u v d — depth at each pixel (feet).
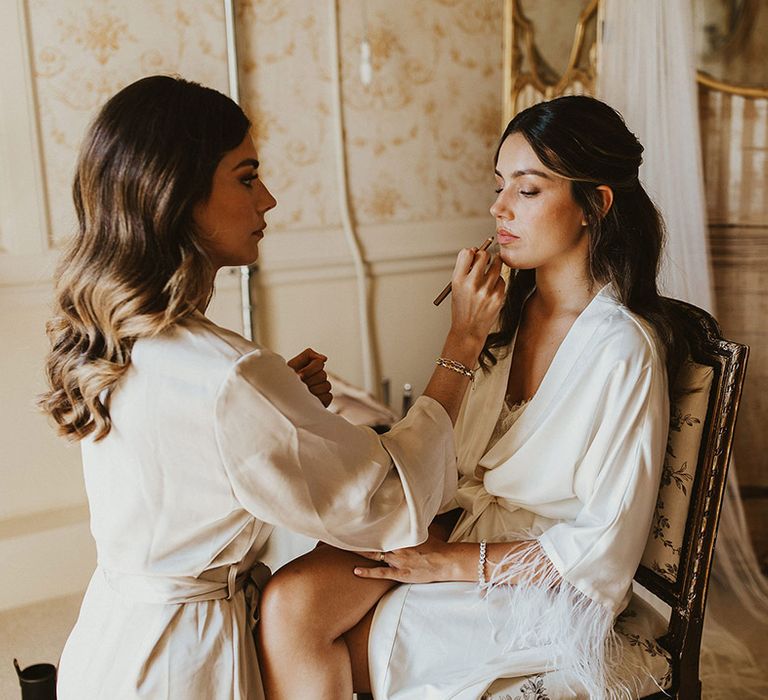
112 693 3.57
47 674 5.32
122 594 3.72
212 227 3.57
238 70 8.32
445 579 4.15
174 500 3.51
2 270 7.66
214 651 3.61
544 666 3.95
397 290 9.61
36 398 3.79
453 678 3.86
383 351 9.64
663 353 4.23
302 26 8.64
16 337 7.79
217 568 3.76
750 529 8.65
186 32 8.11
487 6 9.54
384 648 4.00
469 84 9.61
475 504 4.54
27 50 7.48
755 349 8.52
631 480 4.01
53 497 8.14
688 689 4.25
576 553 3.98
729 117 8.19
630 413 4.03
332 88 8.89
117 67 7.88
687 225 7.57
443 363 4.10
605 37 7.79
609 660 4.04
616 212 4.29
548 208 4.23
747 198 8.31
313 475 3.49
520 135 4.25
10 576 7.80
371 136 9.18
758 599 7.57
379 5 8.95
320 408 3.58
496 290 4.14
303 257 9.01
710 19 8.05
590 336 4.26
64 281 3.56
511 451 4.42
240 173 3.61
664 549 4.33
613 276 4.35
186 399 3.36
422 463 3.79
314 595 3.89
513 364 4.76
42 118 7.65
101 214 3.46
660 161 7.53
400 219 9.51
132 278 3.40
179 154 3.39
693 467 4.22
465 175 9.79
